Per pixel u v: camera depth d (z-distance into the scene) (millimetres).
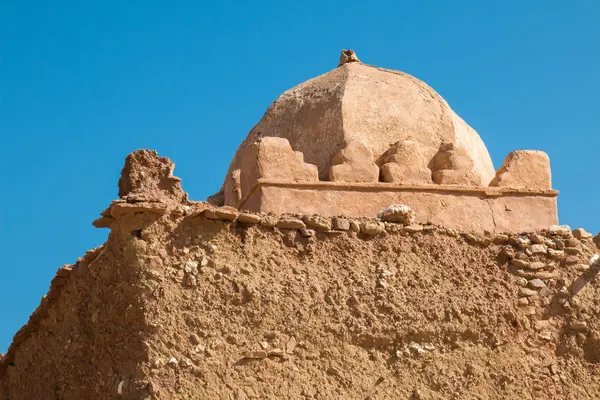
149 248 21859
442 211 24625
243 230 22500
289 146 24344
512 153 25469
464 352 22797
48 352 24406
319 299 22375
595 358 23453
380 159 25016
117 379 21688
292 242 22672
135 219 22000
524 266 23750
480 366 22781
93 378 22359
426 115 25891
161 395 21109
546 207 25125
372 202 24375
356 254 22922
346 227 23016
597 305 23766
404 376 22328
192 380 21344
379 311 22578
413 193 24594
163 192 22422
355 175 24484
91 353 22594
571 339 23469
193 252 22078
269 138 24344
